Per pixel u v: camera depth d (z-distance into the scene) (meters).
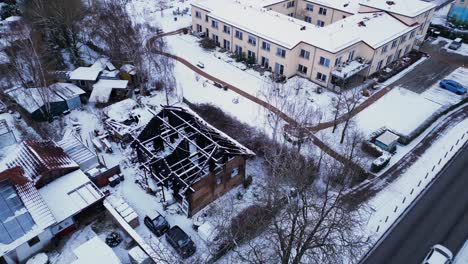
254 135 38.12
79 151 35.91
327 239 25.00
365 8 58.19
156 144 36.66
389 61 54.88
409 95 48.34
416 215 31.44
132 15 66.69
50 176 31.20
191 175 30.89
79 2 55.06
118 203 30.66
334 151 38.09
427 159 37.94
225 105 45.53
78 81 47.84
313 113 41.84
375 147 37.78
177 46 60.75
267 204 30.53
